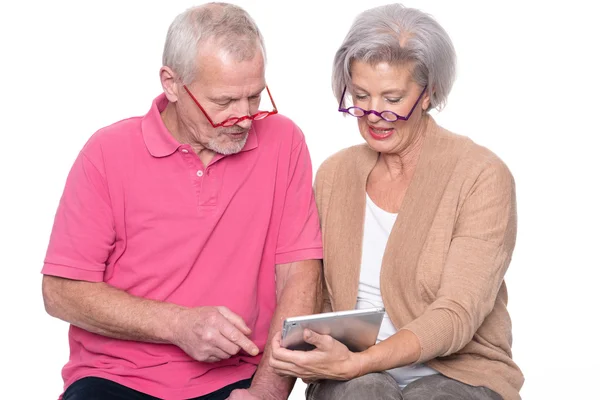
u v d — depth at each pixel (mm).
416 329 2596
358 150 3092
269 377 2906
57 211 2979
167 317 2795
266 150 3031
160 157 2926
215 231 2951
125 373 2912
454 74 2893
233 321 2756
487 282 2732
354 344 2619
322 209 3092
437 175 2875
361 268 2961
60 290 2918
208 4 2846
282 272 3066
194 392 2914
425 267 2814
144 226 2928
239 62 2734
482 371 2826
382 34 2756
